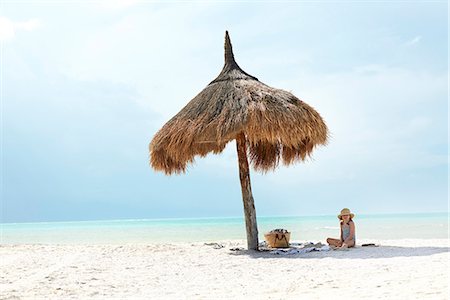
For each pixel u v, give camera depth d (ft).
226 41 40.09
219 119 33.63
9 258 33.91
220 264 29.96
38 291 21.22
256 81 38.14
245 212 38.04
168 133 35.68
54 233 107.65
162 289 21.67
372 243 40.04
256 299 18.61
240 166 38.40
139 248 40.29
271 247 39.63
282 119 33.32
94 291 21.21
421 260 27.35
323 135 36.52
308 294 19.03
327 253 33.53
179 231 104.12
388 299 16.83
